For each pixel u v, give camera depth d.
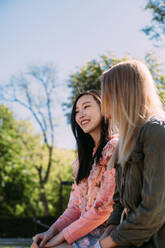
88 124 2.38
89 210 2.10
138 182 1.62
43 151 28.28
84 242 2.09
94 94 2.41
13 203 29.44
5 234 22.28
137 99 1.70
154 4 8.95
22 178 28.88
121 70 1.77
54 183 30.28
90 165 2.33
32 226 22.19
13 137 28.44
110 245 1.64
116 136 2.33
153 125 1.59
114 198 1.91
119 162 1.70
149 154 1.56
